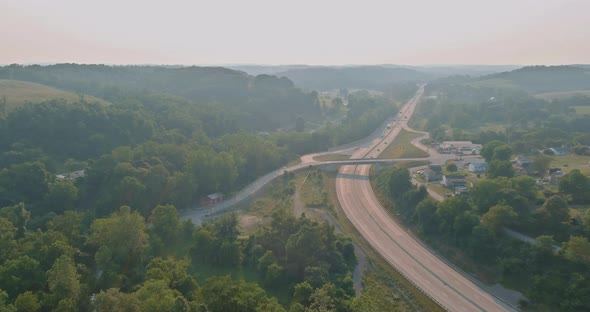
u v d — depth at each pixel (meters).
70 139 194.50
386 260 123.44
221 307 83.62
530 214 121.12
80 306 86.25
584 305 91.69
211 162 175.88
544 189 147.25
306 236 114.62
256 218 153.88
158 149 185.38
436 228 136.38
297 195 178.50
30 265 90.06
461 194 156.12
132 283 99.62
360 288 108.38
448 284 111.25
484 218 123.00
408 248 131.62
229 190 182.50
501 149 187.25
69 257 94.94
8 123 187.00
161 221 124.88
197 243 119.94
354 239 136.62
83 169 177.88
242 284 93.00
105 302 77.38
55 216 126.75
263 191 185.12
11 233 104.19
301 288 98.31
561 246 107.81
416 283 111.44
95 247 109.00
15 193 143.00
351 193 183.25
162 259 109.75
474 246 119.00
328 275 107.44
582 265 99.38
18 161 165.38
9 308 75.12
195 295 88.75
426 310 100.38
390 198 169.12
